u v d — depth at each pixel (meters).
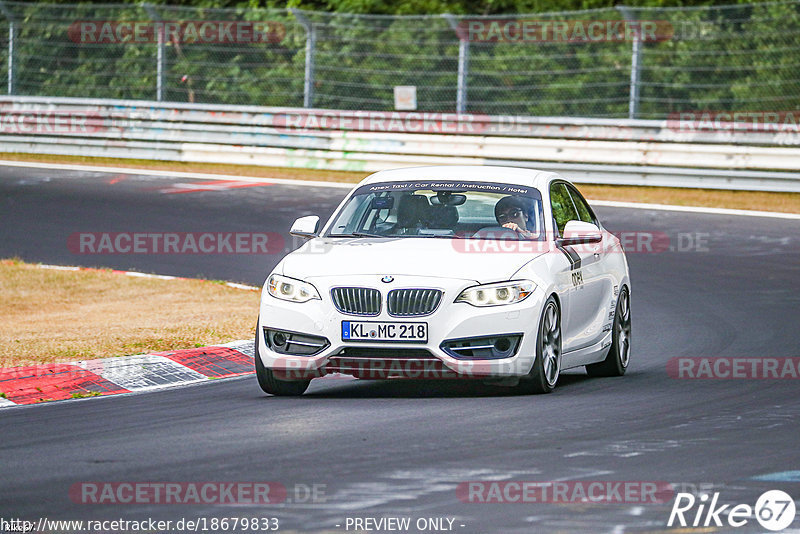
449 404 27.23
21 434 24.52
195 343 36.06
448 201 31.02
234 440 23.27
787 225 63.72
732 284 49.34
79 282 50.53
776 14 84.69
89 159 91.06
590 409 26.47
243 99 97.75
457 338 27.14
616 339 33.12
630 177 76.81
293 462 21.14
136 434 24.19
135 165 87.50
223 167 86.38
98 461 21.59
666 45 86.50
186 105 88.69
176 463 21.28
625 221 65.12
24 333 39.50
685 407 26.81
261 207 69.44
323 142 85.00
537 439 23.02
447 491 19.00
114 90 101.69
